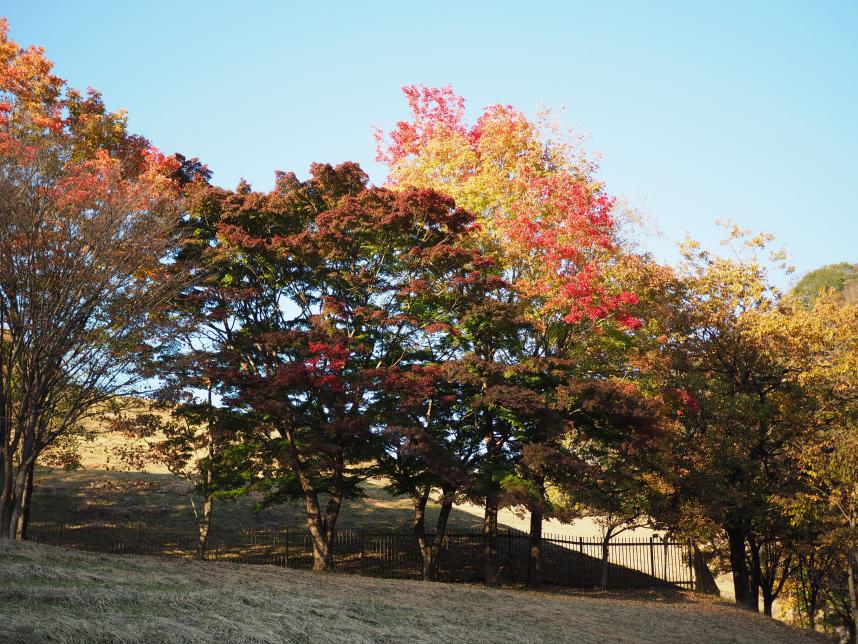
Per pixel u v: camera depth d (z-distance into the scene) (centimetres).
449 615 1531
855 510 2641
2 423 1808
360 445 2542
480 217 2969
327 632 1184
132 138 2753
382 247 2700
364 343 2644
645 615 2181
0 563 1277
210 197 2611
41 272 1855
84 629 952
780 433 2925
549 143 3206
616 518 3222
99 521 3133
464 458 2800
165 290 2139
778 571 3700
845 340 2989
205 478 2705
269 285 2733
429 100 3466
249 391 2303
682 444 2917
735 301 3084
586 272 2703
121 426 2289
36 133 2358
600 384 2567
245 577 1557
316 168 2780
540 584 3006
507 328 2659
